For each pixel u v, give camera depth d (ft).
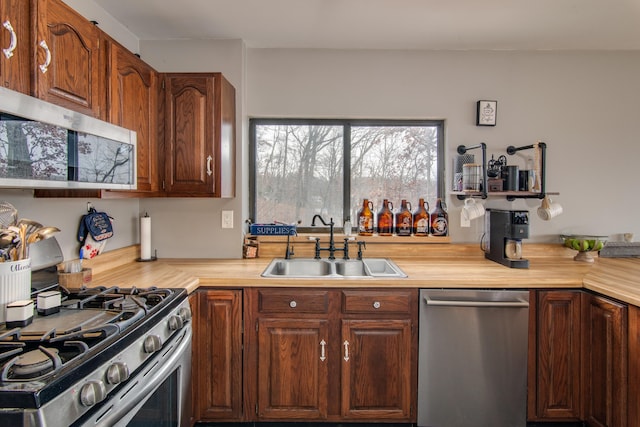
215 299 5.94
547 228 8.05
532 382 5.93
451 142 7.98
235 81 7.62
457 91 7.96
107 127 4.36
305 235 8.02
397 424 6.13
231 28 7.06
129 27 7.05
